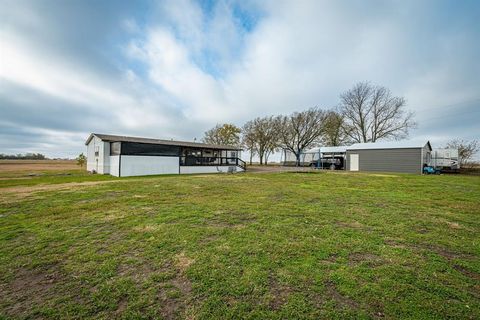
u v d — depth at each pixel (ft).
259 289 7.23
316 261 9.21
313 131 123.95
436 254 9.93
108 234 12.80
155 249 10.60
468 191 27.78
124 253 10.21
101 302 6.66
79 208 19.29
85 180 45.68
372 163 70.95
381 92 107.34
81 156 96.68
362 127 112.47
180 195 25.41
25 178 51.55
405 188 30.55
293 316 5.96
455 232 12.83
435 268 8.63
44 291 7.32
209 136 163.02
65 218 16.26
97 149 68.59
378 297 6.75
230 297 6.84
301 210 18.11
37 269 8.83
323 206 19.58
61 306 6.50
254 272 8.30
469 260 9.36
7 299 6.89
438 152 68.13
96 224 14.75
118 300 6.76
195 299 6.76
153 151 63.57
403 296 6.81
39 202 21.99
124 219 15.80
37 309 6.37
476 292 7.03
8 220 15.87
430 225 14.12
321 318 5.87
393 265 8.87
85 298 6.89
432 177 46.73
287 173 59.57
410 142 67.26
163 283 7.68
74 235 12.73
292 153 130.11
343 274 8.13
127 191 28.55
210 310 6.25
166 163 66.13
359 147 74.69
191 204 20.51
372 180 40.91
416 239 11.70
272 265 8.86
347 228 13.47
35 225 14.67
